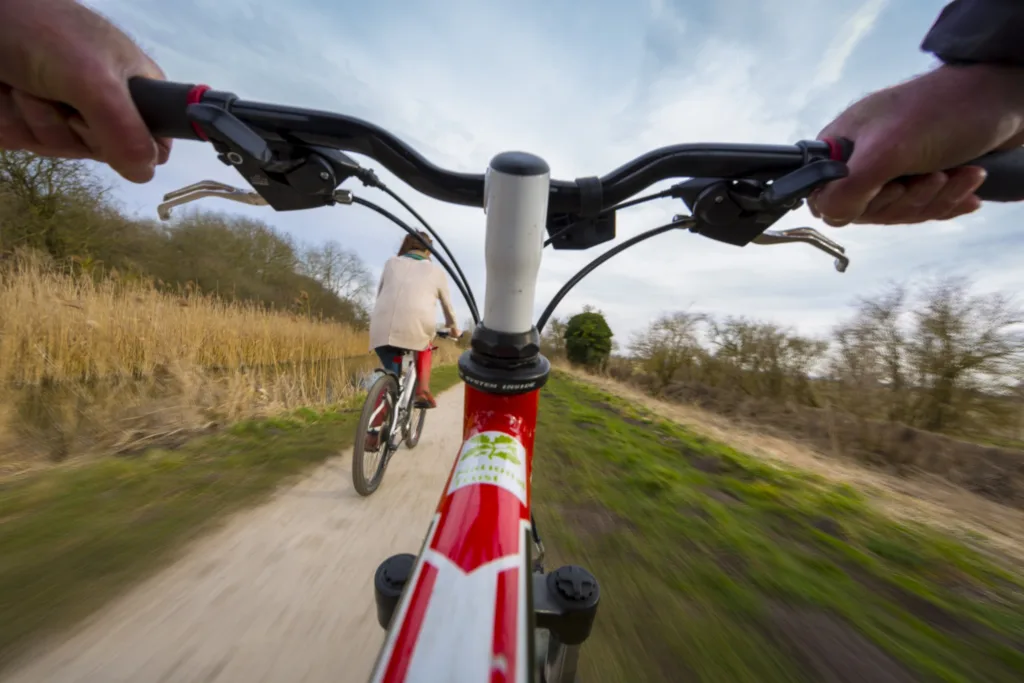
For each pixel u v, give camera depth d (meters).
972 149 0.88
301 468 3.39
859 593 2.40
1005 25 0.82
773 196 0.88
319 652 1.64
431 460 4.05
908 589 2.50
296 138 0.89
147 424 4.08
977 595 2.57
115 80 0.76
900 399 8.23
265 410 4.90
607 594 2.16
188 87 0.82
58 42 0.70
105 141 0.79
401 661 0.51
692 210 1.06
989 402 7.64
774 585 2.36
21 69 0.71
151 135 0.85
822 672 1.78
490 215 0.79
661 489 3.68
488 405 0.92
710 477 4.34
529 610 0.59
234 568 2.10
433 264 3.54
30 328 5.80
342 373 7.90
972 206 1.00
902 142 0.86
